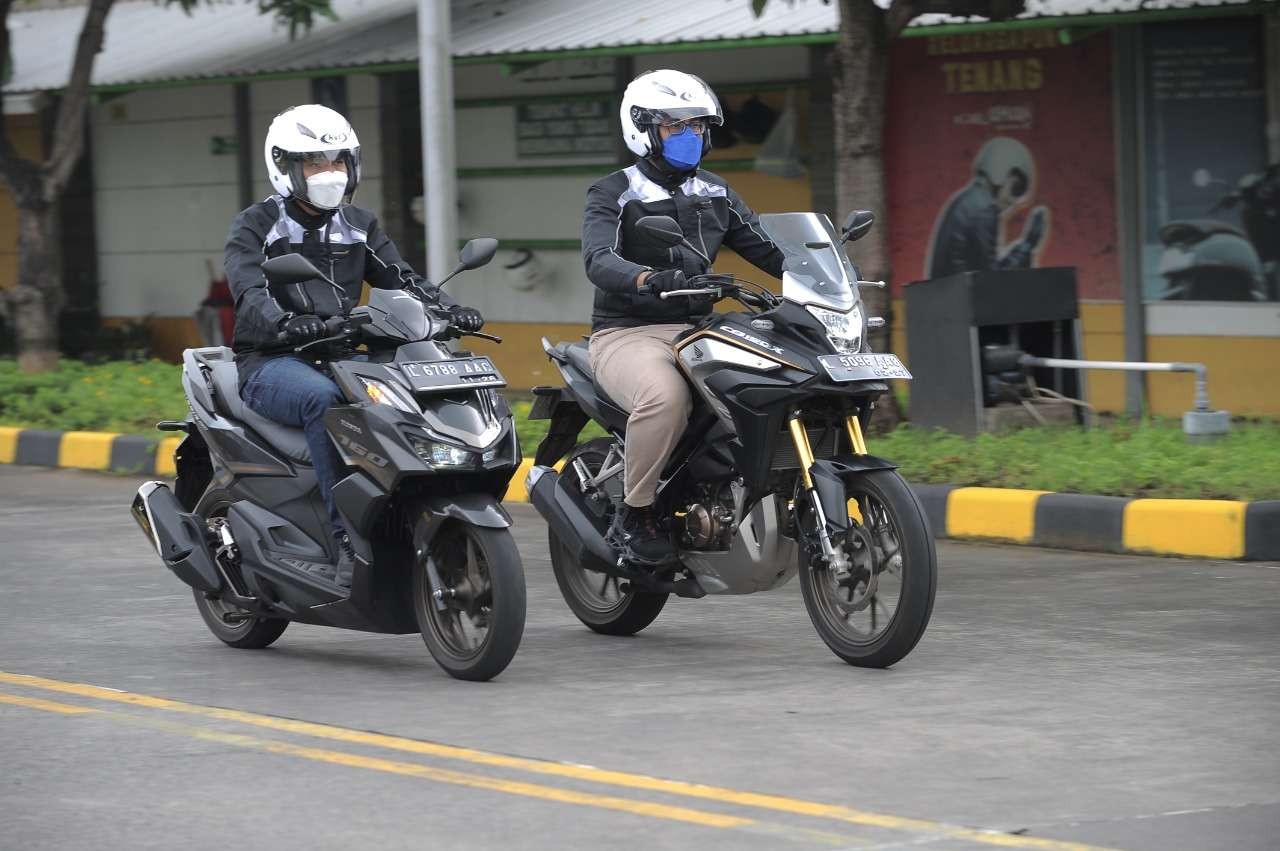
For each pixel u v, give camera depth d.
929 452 21.11
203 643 14.50
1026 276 22.97
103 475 26.03
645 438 13.19
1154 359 28.67
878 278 23.14
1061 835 9.05
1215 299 28.02
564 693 12.38
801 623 14.95
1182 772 10.20
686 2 31.39
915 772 10.24
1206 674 12.78
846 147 23.12
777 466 12.81
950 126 30.31
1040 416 23.00
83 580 17.44
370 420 12.54
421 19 25.31
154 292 42.19
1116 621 14.78
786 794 9.84
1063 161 29.19
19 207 31.53
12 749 11.03
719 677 12.84
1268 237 27.45
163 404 28.19
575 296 35.09
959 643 13.95
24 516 21.89
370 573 12.75
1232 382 27.94
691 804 9.66
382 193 37.34
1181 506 17.95
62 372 31.58
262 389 13.41
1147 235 28.52
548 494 14.14
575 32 30.75
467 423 12.65
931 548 12.41
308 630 15.14
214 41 38.12
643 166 13.70
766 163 32.16
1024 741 10.91
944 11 22.88
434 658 12.99
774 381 12.48
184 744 11.09
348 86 37.72
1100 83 28.67
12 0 32.16
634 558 13.53
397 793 9.95
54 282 31.91
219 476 14.16
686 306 13.81
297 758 10.72
